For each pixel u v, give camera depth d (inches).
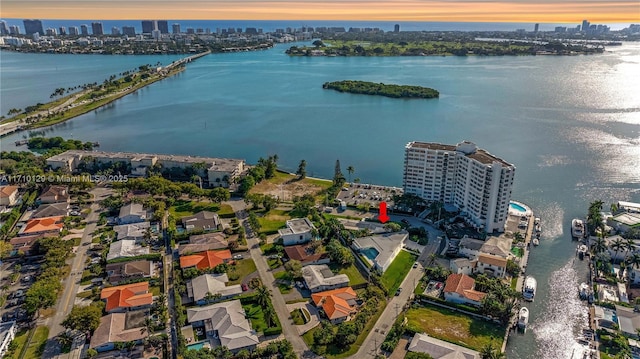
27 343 7337.6
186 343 7288.4
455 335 7544.3
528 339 7588.6
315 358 7076.8
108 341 7185.0
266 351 7042.3
